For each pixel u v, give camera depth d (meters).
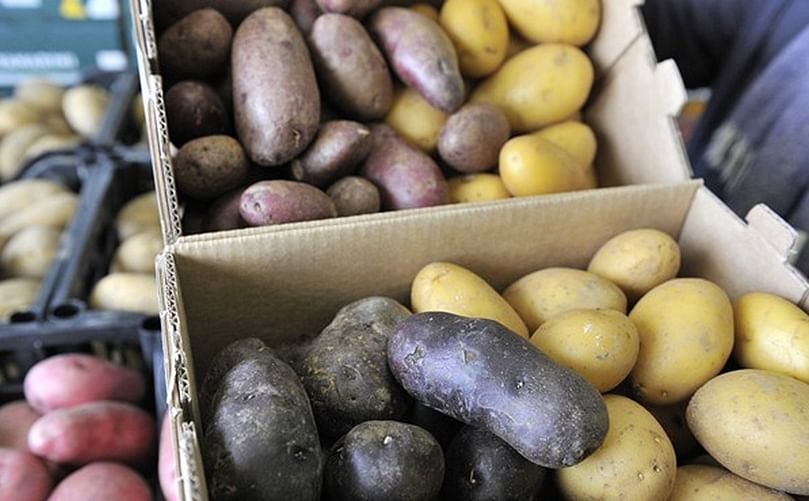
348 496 0.46
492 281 0.65
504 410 0.46
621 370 0.52
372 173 0.67
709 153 0.84
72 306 0.86
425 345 0.49
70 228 0.97
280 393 0.46
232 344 0.54
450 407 0.49
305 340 0.61
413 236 0.60
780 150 0.75
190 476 0.39
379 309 0.56
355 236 0.59
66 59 1.60
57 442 0.75
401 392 0.52
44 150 1.15
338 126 0.63
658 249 0.61
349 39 0.67
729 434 0.50
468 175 0.70
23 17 1.53
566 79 0.73
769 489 0.50
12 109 1.28
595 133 0.79
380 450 0.46
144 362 0.89
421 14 0.71
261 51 0.63
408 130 0.70
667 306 0.56
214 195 0.63
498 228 0.62
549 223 0.63
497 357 0.47
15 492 0.72
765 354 0.55
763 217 0.60
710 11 0.88
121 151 1.11
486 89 0.75
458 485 0.49
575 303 0.59
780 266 0.59
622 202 0.65
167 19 0.68
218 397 0.47
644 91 0.73
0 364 0.86
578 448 0.45
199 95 0.64
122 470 0.76
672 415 0.56
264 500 0.43
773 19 0.81
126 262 0.97
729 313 0.56
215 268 0.57
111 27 1.59
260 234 0.57
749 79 0.83
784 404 0.49
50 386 0.81
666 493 0.49
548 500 0.52
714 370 0.54
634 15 0.73
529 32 0.76
